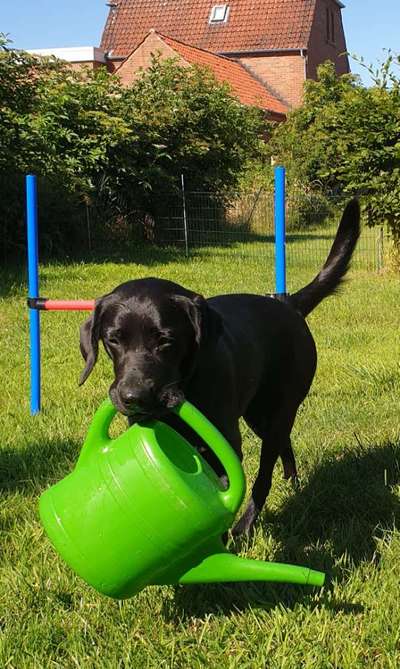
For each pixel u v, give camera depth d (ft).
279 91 81.41
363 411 13.39
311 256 32.78
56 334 18.62
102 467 7.74
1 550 9.44
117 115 34.96
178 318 8.40
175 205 36.91
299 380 10.41
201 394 8.79
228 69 74.74
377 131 27.20
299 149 54.19
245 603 8.62
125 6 87.66
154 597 8.69
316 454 11.71
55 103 32.42
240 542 9.50
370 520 10.08
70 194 31.12
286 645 7.93
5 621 8.36
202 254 33.14
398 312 21.07
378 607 8.32
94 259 30.45
